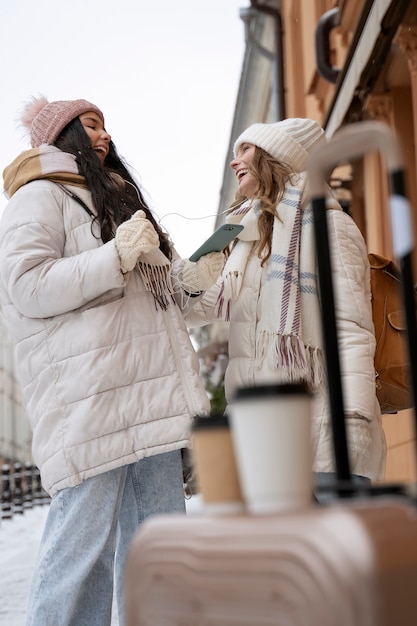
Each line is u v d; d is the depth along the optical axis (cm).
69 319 244
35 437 244
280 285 264
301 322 264
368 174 885
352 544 71
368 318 254
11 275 242
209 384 1405
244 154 284
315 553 72
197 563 80
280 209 272
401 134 762
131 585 85
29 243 245
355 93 765
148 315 250
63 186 257
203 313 292
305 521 74
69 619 230
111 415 237
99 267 234
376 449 249
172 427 240
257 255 276
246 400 83
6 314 254
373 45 644
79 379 239
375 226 856
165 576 82
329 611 71
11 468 1050
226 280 274
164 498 247
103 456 234
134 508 250
